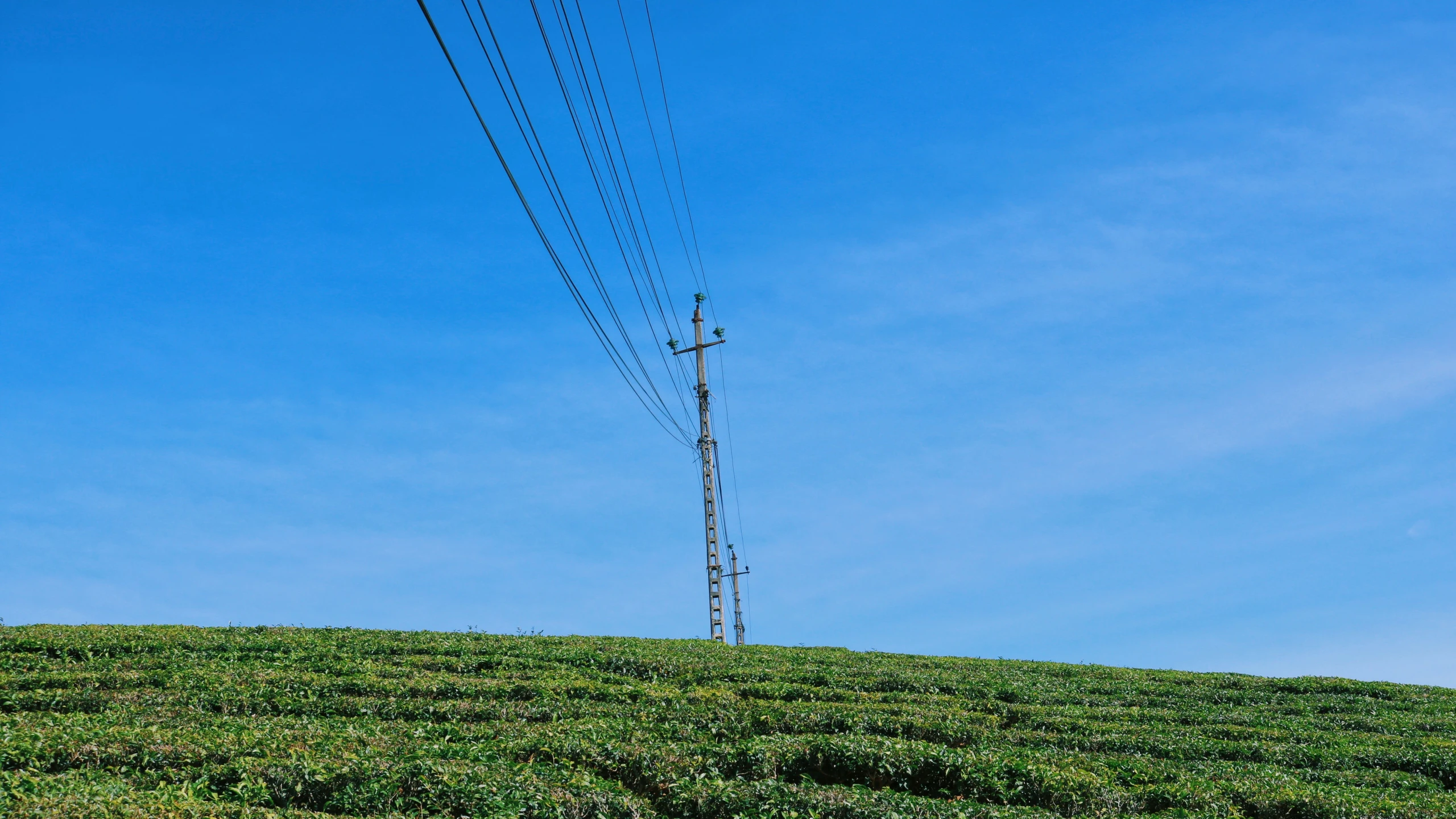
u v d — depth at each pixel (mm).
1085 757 20969
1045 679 34188
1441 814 17609
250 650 29578
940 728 23188
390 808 14961
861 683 30031
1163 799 18266
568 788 16141
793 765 19391
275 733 18266
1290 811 17922
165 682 24297
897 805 16312
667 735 21344
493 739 19141
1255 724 27688
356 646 30984
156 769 15992
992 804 17859
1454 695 35000
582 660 30578
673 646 35281
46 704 21484
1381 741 25359
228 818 13531
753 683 29062
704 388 48469
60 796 13070
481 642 32906
